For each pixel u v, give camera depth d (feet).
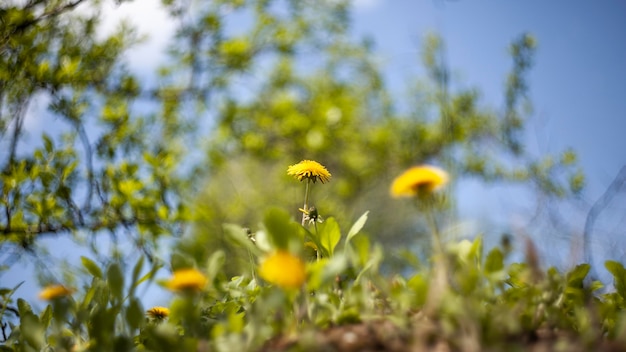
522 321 2.88
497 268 3.04
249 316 3.26
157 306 4.08
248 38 24.91
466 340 2.38
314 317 2.96
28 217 9.98
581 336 2.80
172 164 10.57
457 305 2.50
